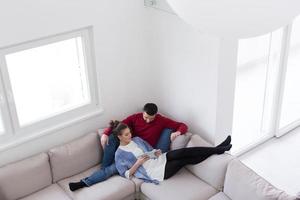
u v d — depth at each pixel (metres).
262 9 1.14
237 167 3.66
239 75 4.52
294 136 5.19
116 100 4.58
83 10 3.92
